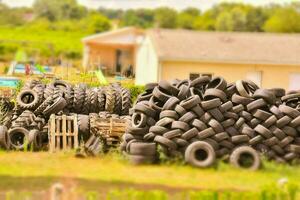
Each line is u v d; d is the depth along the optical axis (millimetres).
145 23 187750
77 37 170500
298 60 57156
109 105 35844
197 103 27484
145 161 26922
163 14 181625
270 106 28484
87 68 66000
